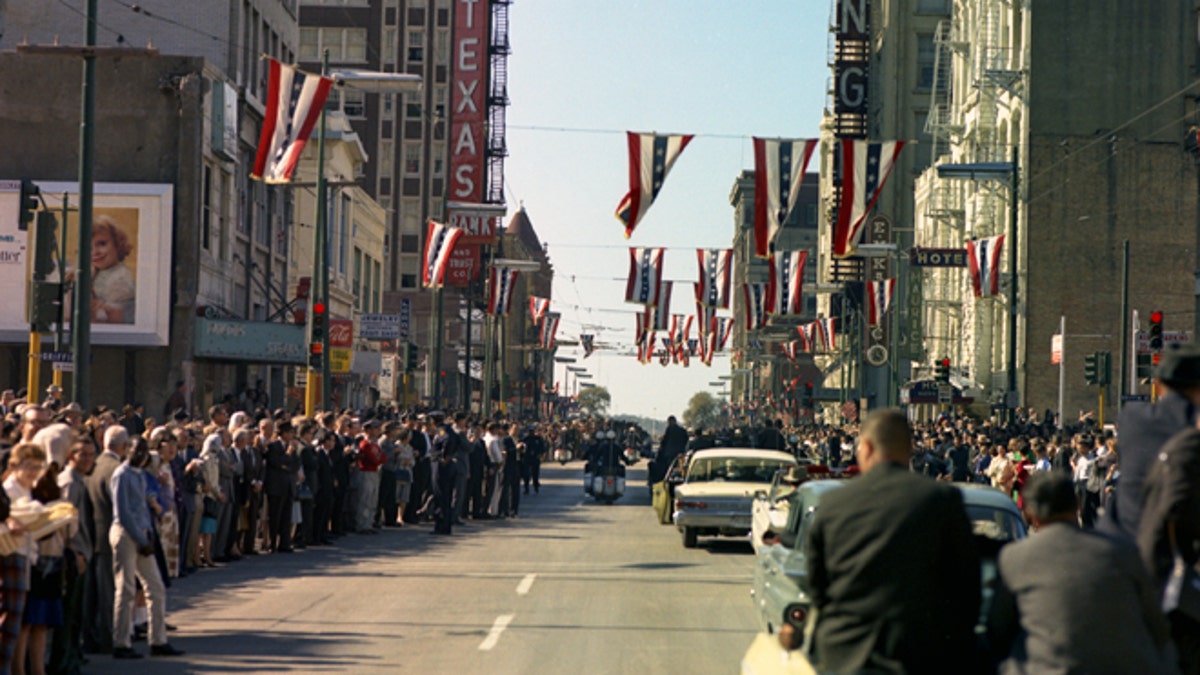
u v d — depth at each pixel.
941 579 6.08
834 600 6.20
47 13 46.06
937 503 6.06
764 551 12.24
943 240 68.56
